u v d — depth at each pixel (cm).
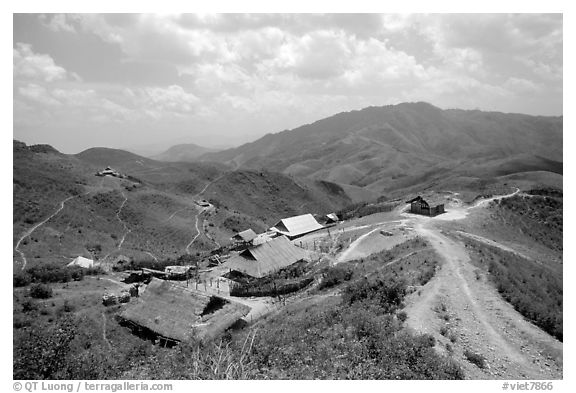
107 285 6356
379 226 7738
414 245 4950
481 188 12019
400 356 2058
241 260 6038
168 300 4222
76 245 9531
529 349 2361
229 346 2856
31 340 2148
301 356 2205
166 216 13488
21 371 1928
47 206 10756
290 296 4775
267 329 3372
